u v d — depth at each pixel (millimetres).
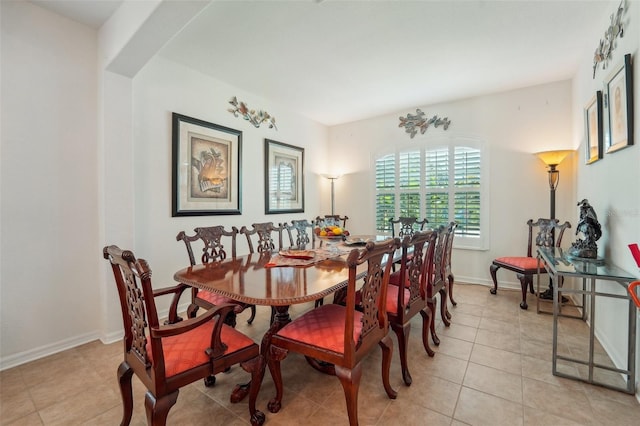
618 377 1865
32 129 2178
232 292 1480
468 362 2088
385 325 1666
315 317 1718
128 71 2455
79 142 2402
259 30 2455
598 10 2215
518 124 3754
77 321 2404
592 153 2570
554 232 3387
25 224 2154
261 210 4035
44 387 1837
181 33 2500
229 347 1426
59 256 2311
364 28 2438
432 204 4379
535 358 2127
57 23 2285
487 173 3947
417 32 2496
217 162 3422
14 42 2092
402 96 3998
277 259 2250
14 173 2104
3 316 2061
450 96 3998
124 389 1398
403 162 4629
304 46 2713
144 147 2777
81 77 2412
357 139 5113
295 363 2139
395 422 1516
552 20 2338
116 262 1286
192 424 1524
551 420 1520
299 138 4750
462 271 4148
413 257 1978
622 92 1871
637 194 1722
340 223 5277
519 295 3543
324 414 1586
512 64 3086
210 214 3350
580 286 3043
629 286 1479
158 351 1168
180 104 3072
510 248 3830
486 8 2193
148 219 2816
